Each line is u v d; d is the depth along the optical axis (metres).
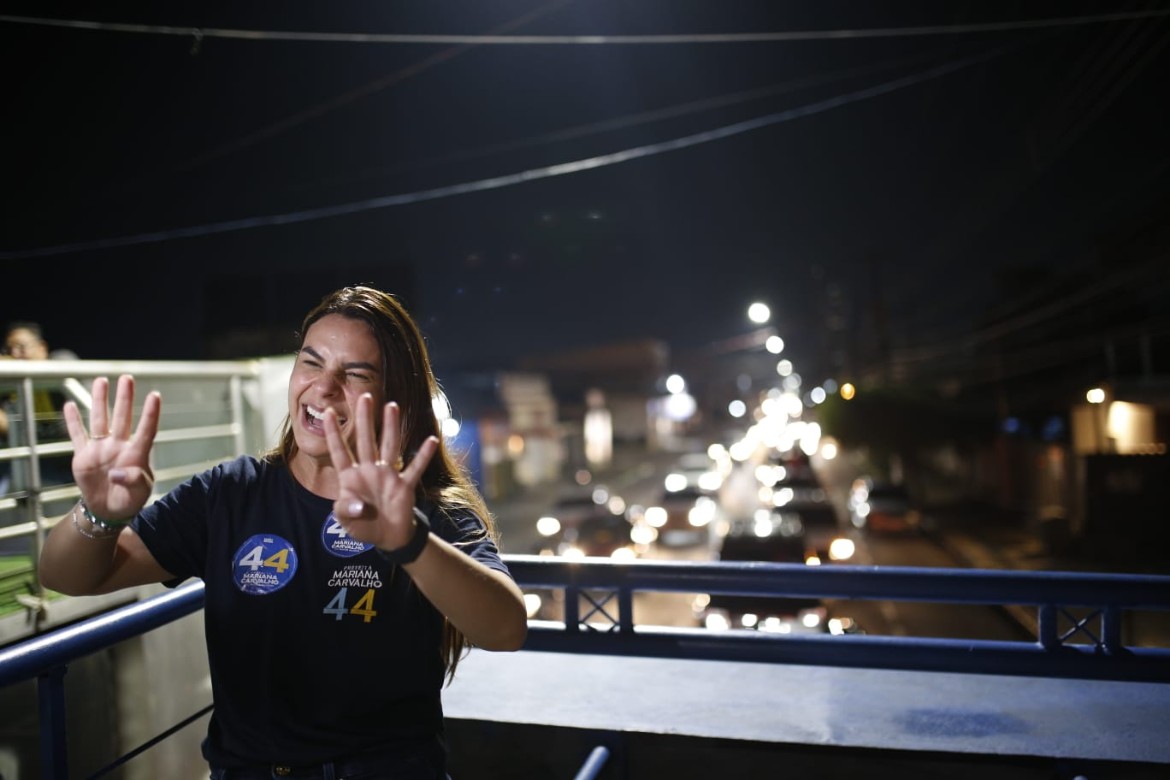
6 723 3.53
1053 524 18.14
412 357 1.61
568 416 60.22
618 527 21.98
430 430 1.65
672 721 3.13
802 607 10.66
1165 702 3.24
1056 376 29.09
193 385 4.96
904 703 3.27
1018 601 3.14
